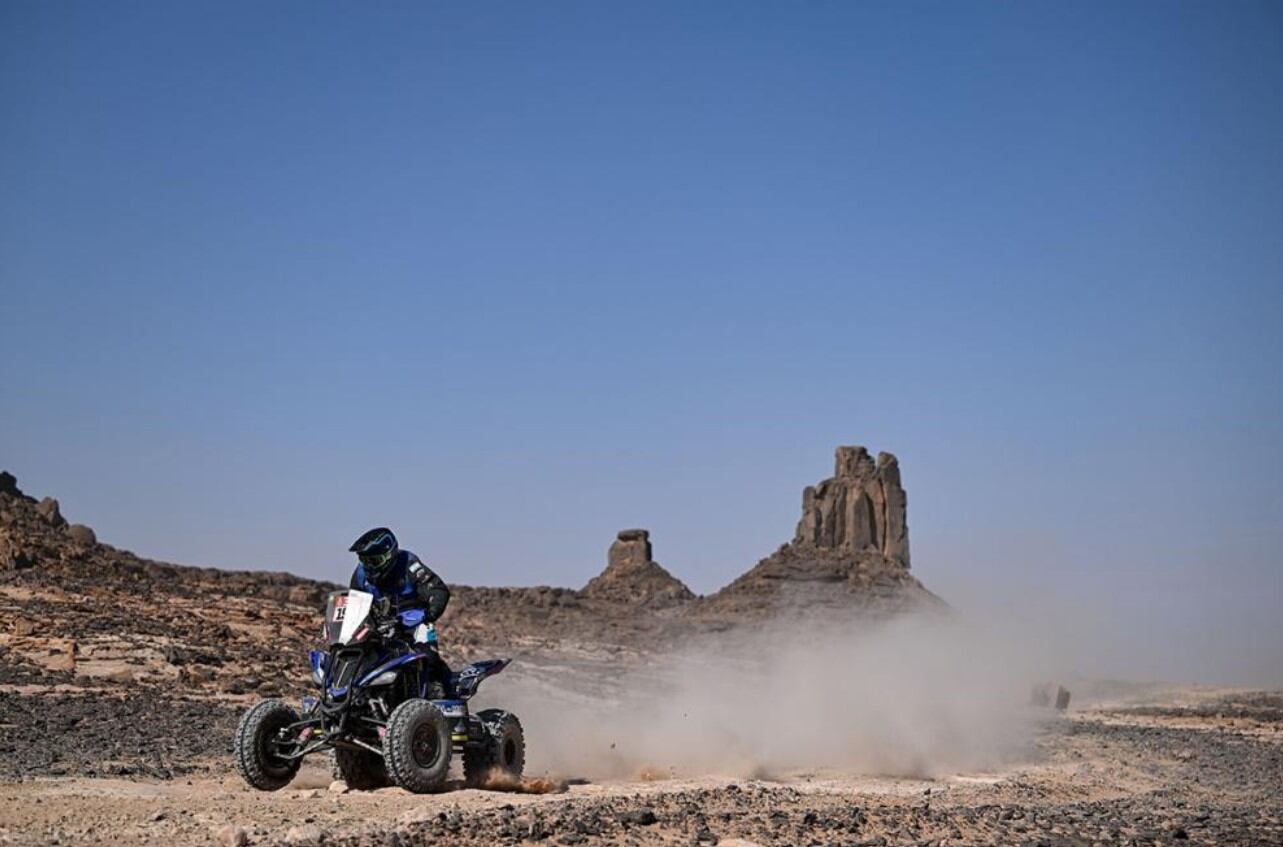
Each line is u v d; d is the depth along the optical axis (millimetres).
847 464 120625
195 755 19812
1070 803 19156
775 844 12383
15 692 26969
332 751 16547
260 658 36125
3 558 44469
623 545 118875
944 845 13117
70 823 11719
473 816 12516
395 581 15125
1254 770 28875
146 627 38000
